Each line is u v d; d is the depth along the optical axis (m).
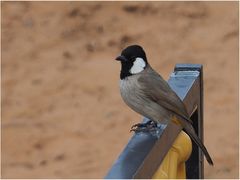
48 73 16.27
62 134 14.30
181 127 5.98
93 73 16.14
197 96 6.39
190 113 6.27
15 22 17.88
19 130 14.45
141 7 17.91
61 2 18.17
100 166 13.41
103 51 16.86
